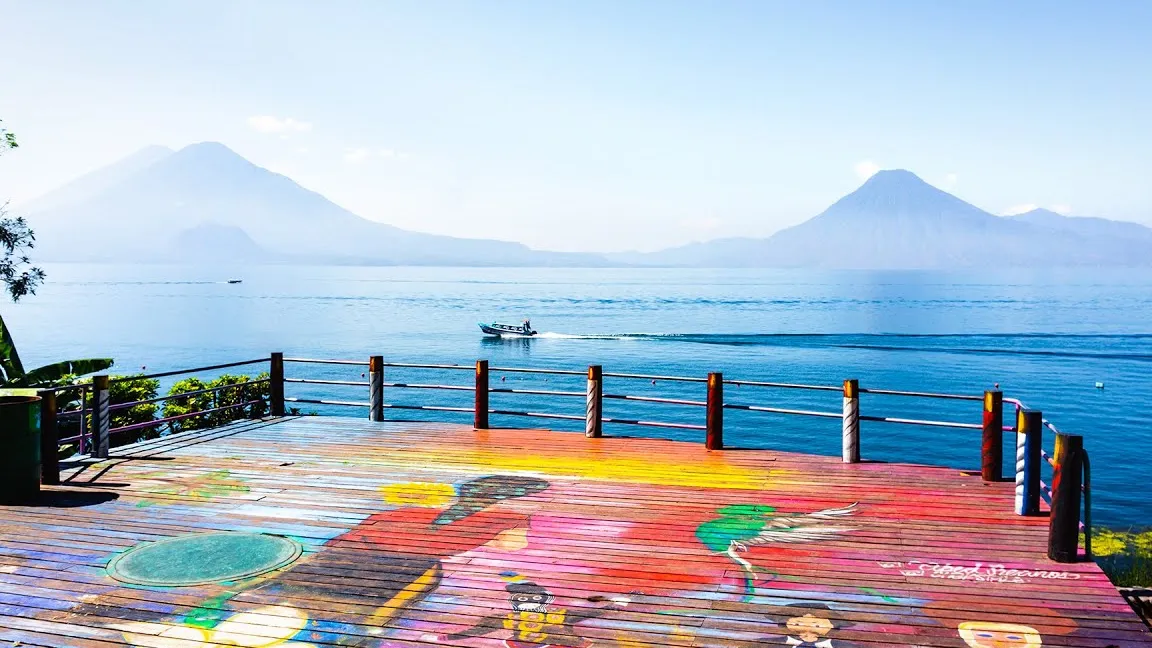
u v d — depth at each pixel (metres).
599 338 95.56
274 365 11.90
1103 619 4.85
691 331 105.25
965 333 101.31
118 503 7.35
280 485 7.96
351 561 5.84
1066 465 5.79
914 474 8.45
